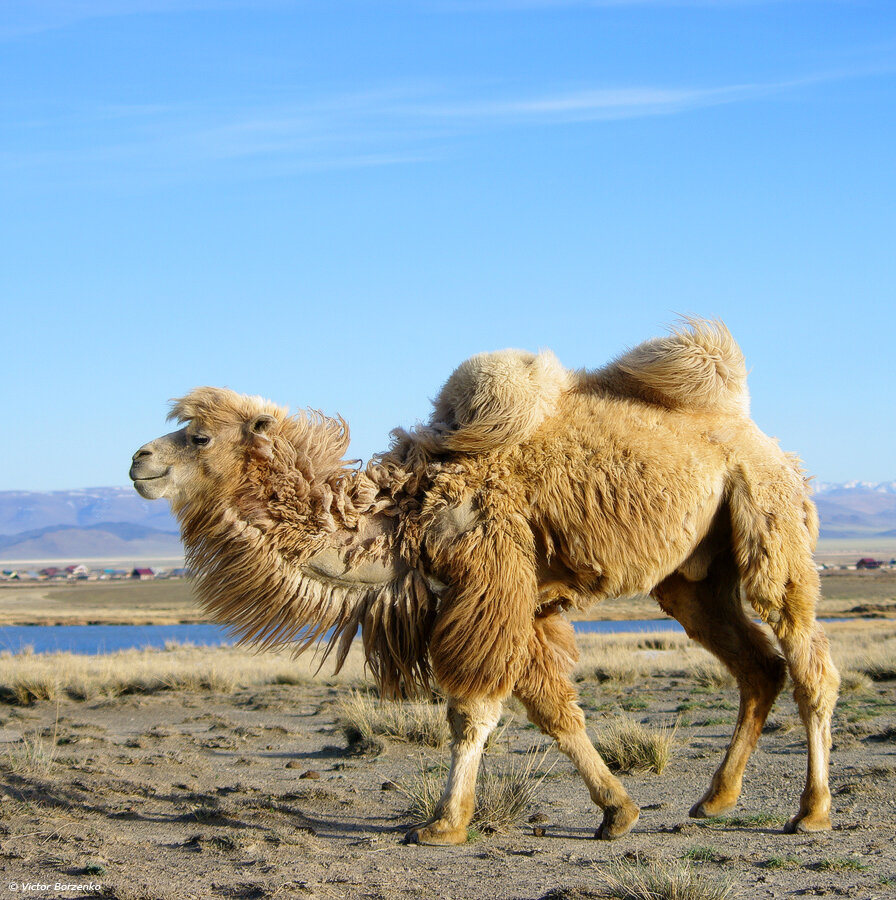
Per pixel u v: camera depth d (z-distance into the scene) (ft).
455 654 20.26
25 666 63.36
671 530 21.17
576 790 26.71
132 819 22.94
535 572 21.16
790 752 30.96
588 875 17.35
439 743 34.19
